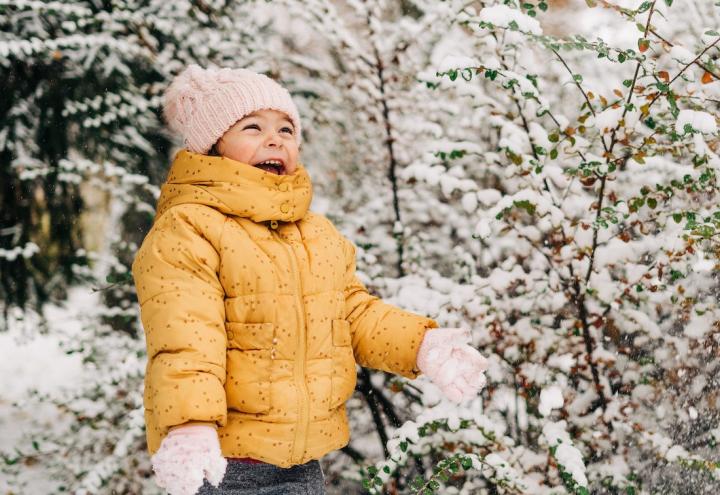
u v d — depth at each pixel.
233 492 1.57
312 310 1.64
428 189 3.61
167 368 1.42
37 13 3.52
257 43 3.63
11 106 3.69
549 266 3.03
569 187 2.84
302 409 1.57
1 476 3.26
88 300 4.30
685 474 2.88
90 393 3.28
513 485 2.43
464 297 2.90
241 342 1.56
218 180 1.66
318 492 1.66
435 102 3.49
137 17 3.35
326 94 3.65
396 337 1.78
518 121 2.87
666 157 3.06
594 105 3.12
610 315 2.89
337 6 3.80
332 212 3.45
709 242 2.71
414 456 2.91
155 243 1.58
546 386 2.85
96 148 3.76
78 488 2.88
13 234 4.04
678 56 2.25
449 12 3.08
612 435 2.78
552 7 3.45
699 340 2.87
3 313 4.14
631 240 2.91
